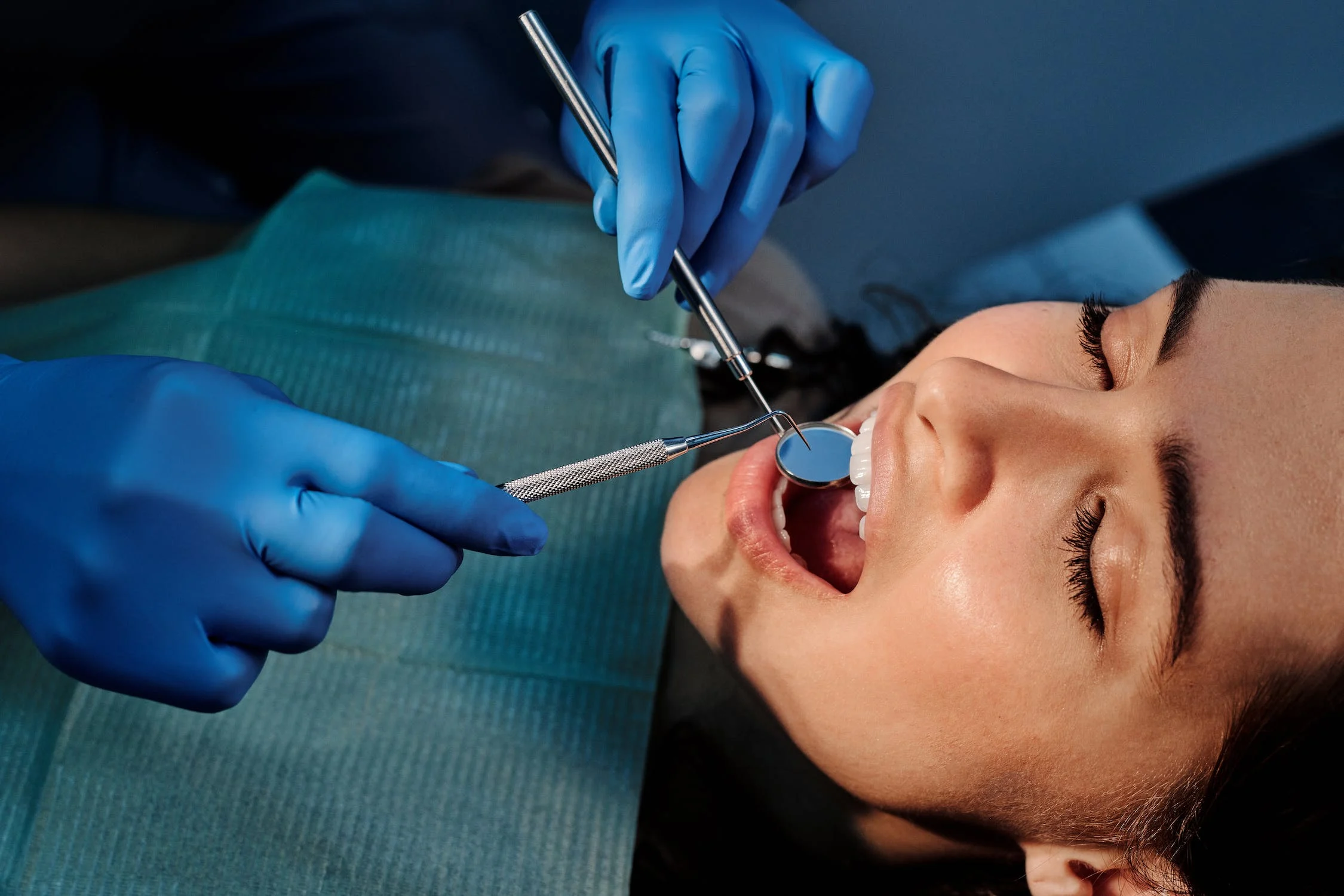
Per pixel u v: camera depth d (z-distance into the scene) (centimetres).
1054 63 209
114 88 167
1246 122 201
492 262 128
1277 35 211
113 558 77
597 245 134
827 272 192
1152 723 76
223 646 80
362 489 78
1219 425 73
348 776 101
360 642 107
